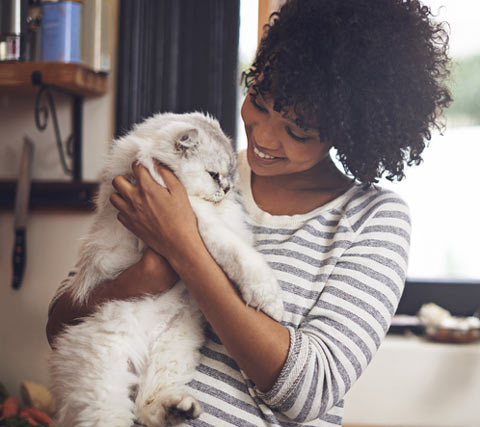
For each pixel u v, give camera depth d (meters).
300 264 0.88
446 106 0.97
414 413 1.70
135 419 0.93
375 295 0.82
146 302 0.96
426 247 1.96
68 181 1.88
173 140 1.00
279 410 0.82
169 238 0.81
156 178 0.91
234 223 0.96
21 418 1.58
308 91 0.84
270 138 0.91
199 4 1.87
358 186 0.99
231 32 1.87
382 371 1.71
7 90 1.81
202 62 1.88
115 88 1.89
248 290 0.81
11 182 1.90
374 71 0.87
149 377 0.93
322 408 0.76
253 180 1.06
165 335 0.96
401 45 0.87
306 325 0.81
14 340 1.95
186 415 0.85
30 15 1.83
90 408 0.92
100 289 0.95
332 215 0.94
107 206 1.00
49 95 1.75
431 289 1.94
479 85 1.89
